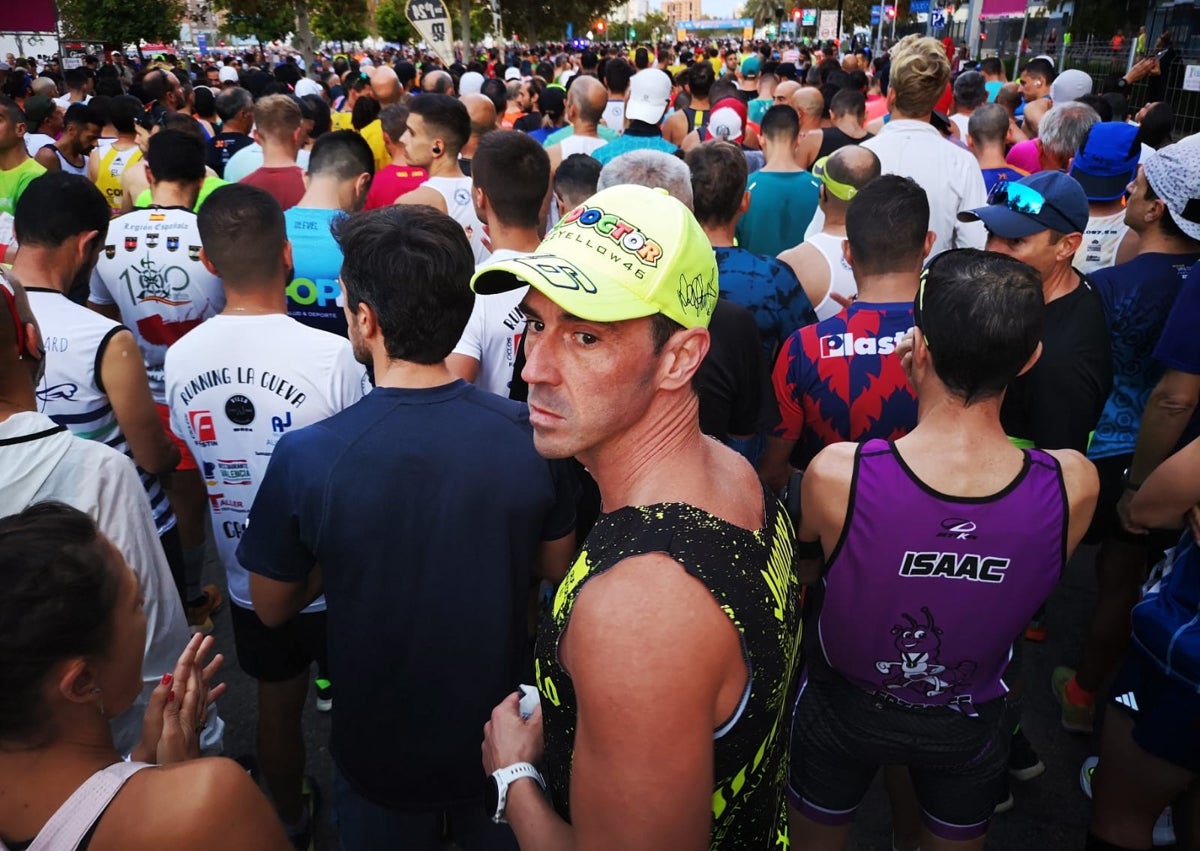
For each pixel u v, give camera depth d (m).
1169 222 2.87
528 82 10.17
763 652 1.00
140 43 27.23
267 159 4.56
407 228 1.78
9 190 4.80
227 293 2.42
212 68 14.28
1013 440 2.60
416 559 1.76
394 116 4.95
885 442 1.70
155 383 3.66
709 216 3.07
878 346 2.49
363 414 1.80
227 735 3.17
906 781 2.40
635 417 1.06
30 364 1.86
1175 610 1.93
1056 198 2.40
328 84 11.65
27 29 13.27
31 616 1.07
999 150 4.89
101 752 1.18
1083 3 16.81
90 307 3.73
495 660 1.83
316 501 1.75
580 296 0.97
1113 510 2.96
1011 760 2.93
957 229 4.12
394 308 1.76
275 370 2.35
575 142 5.69
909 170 4.04
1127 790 2.05
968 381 1.59
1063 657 3.56
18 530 1.15
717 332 2.67
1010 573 1.65
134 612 1.23
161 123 5.85
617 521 1.04
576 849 1.09
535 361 1.05
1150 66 10.61
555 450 1.07
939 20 25.20
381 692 1.83
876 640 1.76
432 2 10.08
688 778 0.93
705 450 1.16
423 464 1.76
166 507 2.98
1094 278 3.01
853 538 1.68
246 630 2.42
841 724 1.88
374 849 1.95
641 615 0.93
